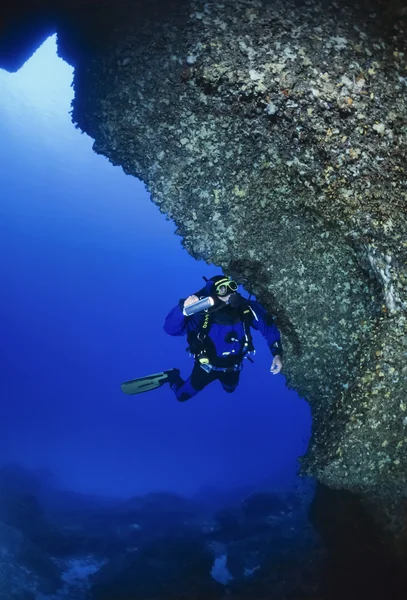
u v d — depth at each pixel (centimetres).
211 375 471
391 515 414
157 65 443
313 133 417
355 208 423
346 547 454
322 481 432
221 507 992
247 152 464
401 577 402
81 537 748
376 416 418
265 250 498
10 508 832
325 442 452
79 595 556
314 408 513
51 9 466
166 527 817
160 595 518
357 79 403
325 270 481
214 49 419
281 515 774
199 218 504
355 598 427
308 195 453
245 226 494
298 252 489
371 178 413
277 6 421
